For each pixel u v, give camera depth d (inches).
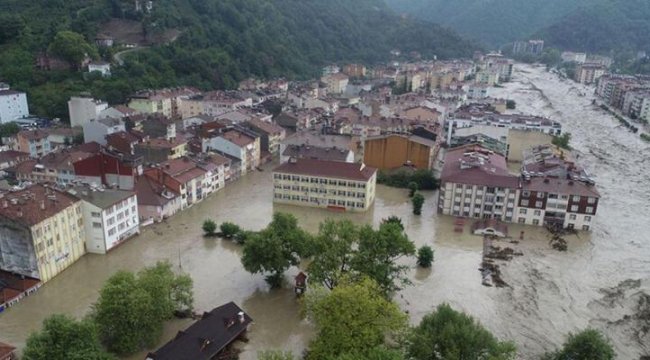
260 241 3934.5
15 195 4185.5
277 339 3410.4
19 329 3454.7
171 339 3341.5
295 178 5984.3
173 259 4552.2
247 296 3959.2
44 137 7765.8
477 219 5723.4
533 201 5506.9
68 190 4626.0
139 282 3262.8
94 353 2704.2
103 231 4515.3
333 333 2824.8
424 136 7859.3
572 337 3080.7
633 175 7613.2
